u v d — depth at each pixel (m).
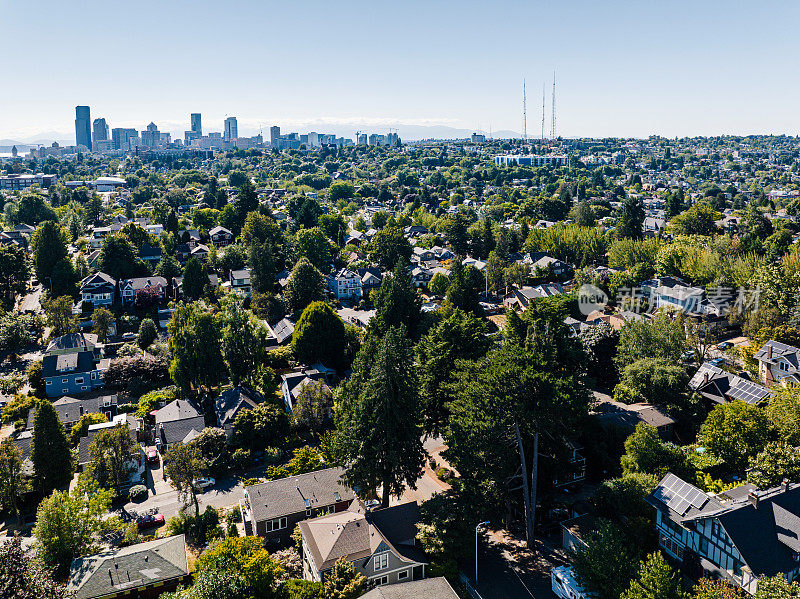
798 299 99.31
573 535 51.72
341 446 57.62
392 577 48.78
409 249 158.12
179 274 135.50
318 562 47.34
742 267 114.88
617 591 41.12
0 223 185.00
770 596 36.09
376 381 56.31
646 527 49.12
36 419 63.78
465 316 72.94
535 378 51.88
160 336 108.62
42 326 113.31
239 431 73.50
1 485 61.38
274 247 149.50
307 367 96.38
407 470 57.16
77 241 162.62
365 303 135.12
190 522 58.00
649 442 58.44
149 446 76.25
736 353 95.19
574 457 63.22
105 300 122.19
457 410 55.47
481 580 49.94
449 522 49.81
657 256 132.50
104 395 90.31
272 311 121.19
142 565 48.78
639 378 75.00
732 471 61.81
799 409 62.03
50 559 51.09
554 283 134.75
